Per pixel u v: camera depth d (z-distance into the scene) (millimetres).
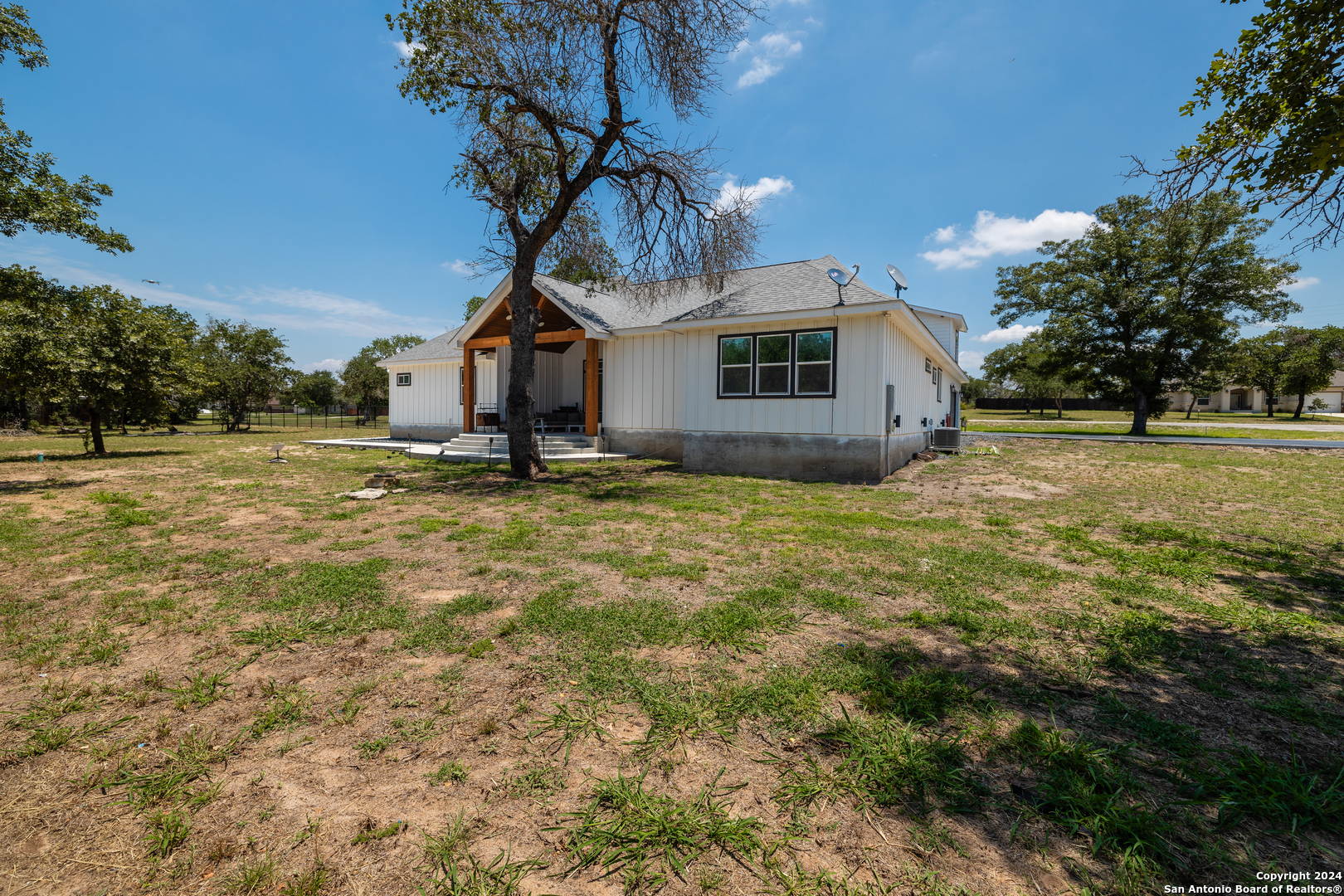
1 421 25312
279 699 2760
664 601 4117
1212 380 23891
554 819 1978
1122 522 7105
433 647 3355
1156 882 1721
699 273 12508
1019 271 26781
